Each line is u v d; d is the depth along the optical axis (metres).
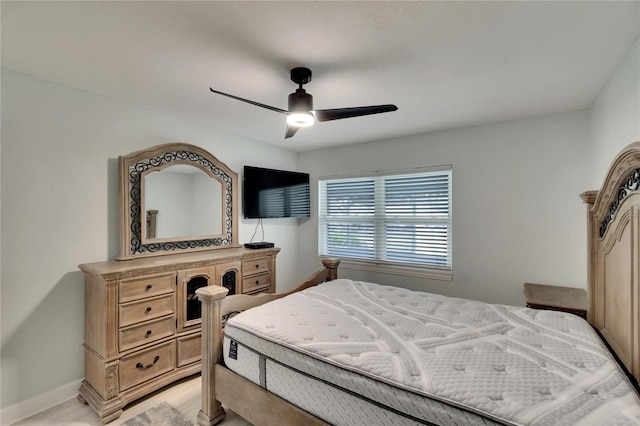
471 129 3.08
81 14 1.34
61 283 2.13
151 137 2.62
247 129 3.20
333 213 4.14
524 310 1.98
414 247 3.50
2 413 1.89
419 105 2.47
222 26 1.44
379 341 1.57
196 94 2.28
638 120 1.55
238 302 2.10
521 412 1.00
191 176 2.88
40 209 2.04
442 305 2.13
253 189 3.50
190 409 2.06
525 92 2.21
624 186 1.38
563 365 1.28
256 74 1.94
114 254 2.40
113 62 1.80
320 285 2.66
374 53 1.68
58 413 2.00
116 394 1.99
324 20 1.39
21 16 1.35
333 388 1.38
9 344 1.92
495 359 1.34
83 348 2.22
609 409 0.99
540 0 1.25
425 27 1.44
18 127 1.95
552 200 2.69
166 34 1.51
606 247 1.60
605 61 1.77
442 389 1.15
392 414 1.21
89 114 2.26
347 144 3.89
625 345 1.34
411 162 3.45
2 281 1.90
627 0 1.25
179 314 2.36
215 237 3.08
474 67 1.84
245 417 1.73
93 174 2.29
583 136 2.56
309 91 2.19
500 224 2.93
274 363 1.62
